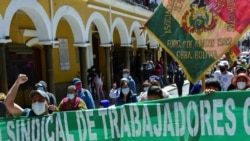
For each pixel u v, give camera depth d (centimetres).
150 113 469
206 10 579
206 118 454
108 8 1905
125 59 2247
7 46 1382
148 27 605
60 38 1886
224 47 576
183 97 460
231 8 572
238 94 444
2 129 501
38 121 496
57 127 491
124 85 791
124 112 476
